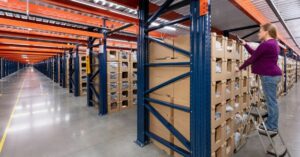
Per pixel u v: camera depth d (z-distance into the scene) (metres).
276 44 2.58
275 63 2.58
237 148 3.10
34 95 8.36
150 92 3.30
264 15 4.27
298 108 6.07
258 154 2.98
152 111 3.18
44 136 3.62
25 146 3.17
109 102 5.55
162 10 2.90
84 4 3.60
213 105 2.42
